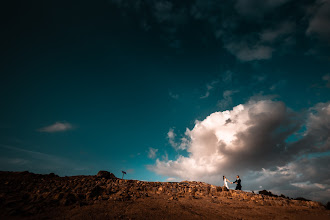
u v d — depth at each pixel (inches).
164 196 523.8
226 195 595.8
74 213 320.2
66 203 362.3
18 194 390.3
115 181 642.8
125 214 336.5
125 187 559.5
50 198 378.9
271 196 610.5
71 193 412.8
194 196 553.0
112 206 374.9
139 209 370.3
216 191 624.1
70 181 558.9
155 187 613.0
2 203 321.1
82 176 655.8
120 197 438.3
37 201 355.6
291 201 534.0
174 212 370.0
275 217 384.2
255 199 534.3
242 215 390.9
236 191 625.0
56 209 331.9
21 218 280.2
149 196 503.2
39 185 486.3
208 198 545.3
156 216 340.2
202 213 380.8
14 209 300.2
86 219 298.4
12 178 525.3
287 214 407.2
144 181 701.9
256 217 380.8
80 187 498.6
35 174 597.3
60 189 462.3
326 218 382.3
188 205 435.8
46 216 296.7
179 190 614.9
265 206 476.1
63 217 300.0
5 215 281.0
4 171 591.8
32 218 283.7
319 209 467.2
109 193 478.6
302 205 498.6
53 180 559.2
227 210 422.6
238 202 511.5
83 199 407.5
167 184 681.6
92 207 356.8
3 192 393.4
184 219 336.2
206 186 700.0
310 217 386.9
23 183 487.2
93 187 492.1
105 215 322.0
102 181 609.9
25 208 315.3
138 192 525.0
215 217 363.6
